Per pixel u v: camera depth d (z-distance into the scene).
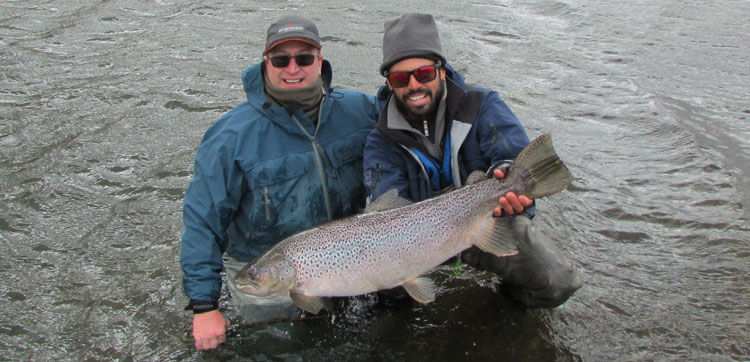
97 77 3.72
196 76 3.75
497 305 1.77
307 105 1.73
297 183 1.72
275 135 1.71
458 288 1.86
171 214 2.26
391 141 1.69
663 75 3.88
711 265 1.94
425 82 1.57
